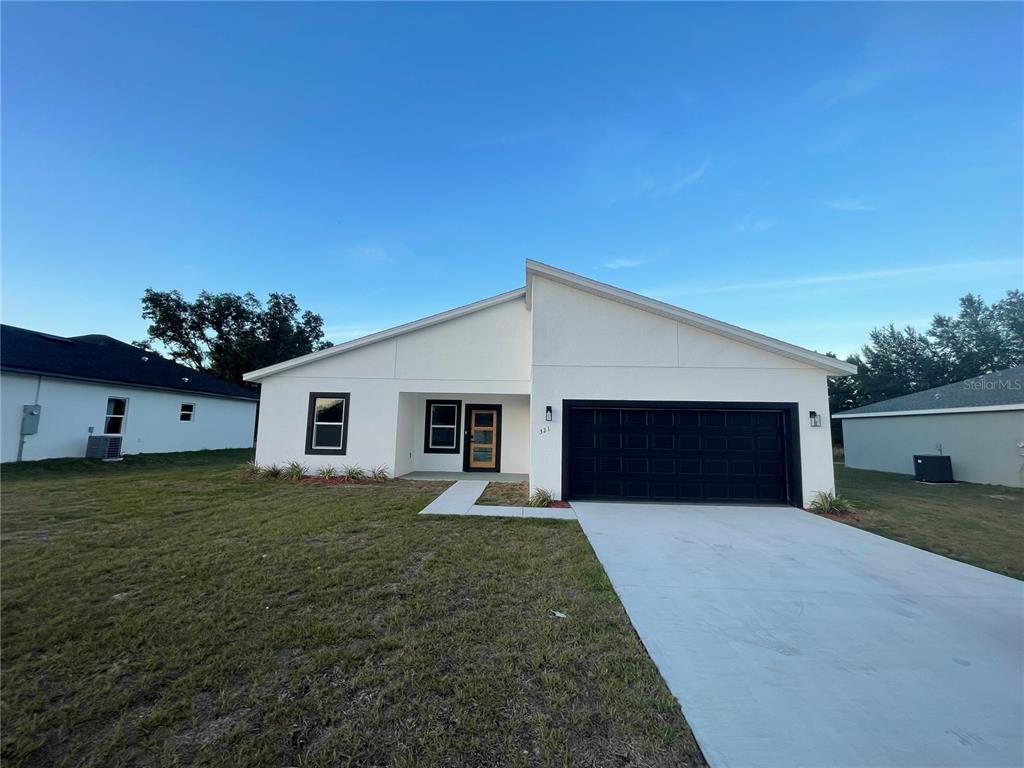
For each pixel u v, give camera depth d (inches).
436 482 438.3
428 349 472.7
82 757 79.8
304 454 463.8
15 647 117.2
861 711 100.0
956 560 217.9
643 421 367.9
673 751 85.3
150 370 706.2
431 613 144.0
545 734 88.0
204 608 143.6
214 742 84.0
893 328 1323.8
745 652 125.6
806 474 349.7
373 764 79.4
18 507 292.2
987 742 90.3
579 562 200.1
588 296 375.9
